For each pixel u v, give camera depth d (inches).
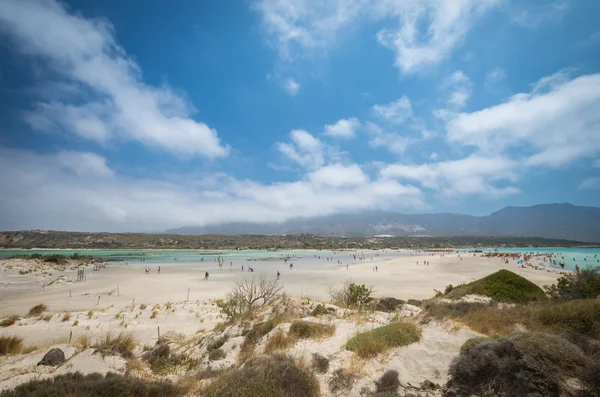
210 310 1022.4
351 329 391.9
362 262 3661.4
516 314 337.7
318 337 364.5
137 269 2783.0
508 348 223.6
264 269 2797.7
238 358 383.6
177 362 449.7
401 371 260.2
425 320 370.6
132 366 398.3
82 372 325.1
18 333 713.6
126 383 262.8
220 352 432.1
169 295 1439.5
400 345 301.9
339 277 2058.3
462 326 327.6
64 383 267.3
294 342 357.1
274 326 462.0
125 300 1318.9
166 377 378.6
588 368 194.7
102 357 410.3
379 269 2652.6
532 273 2165.4
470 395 215.8
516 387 200.2
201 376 324.8
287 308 644.7
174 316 955.3
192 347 543.5
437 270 2518.5
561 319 298.4
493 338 268.4
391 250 7800.2
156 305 1128.2
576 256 4758.9
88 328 773.9
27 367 362.6
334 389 246.1
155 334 746.8
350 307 713.6
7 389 269.7
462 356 242.2
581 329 276.7
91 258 3927.2
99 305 1202.0
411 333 320.8
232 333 547.5
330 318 475.2
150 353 467.5
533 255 4687.5
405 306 786.2
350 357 293.9
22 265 2728.8
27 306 1168.8
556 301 445.7
